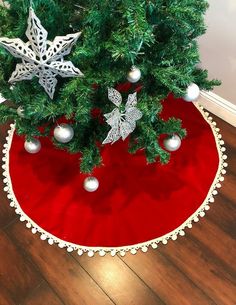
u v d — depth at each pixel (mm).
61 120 1160
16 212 1143
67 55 842
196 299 1010
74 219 1129
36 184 1190
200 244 1092
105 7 759
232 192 1179
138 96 972
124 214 1135
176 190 1174
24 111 875
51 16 788
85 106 862
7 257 1077
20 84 895
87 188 1115
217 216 1136
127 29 751
